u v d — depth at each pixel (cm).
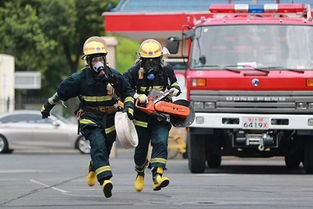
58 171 3612
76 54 9419
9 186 2650
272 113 3156
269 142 3175
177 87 2261
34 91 10350
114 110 2111
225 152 3375
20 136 6044
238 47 3234
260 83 3150
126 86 2102
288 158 3734
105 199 2177
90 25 9125
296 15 3375
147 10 6116
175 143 5191
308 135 3209
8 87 7762
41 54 9081
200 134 3234
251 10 3388
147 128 2223
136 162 2259
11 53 9025
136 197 2227
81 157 5453
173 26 5828
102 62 2081
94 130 2089
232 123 3161
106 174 2056
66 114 8144
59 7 8844
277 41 3231
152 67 2239
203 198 2203
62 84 2089
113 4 9075
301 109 3150
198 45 3256
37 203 2092
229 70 3184
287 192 2381
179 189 2483
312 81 3145
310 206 2003
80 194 2334
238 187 2561
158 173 2181
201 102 3184
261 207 1978
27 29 8869
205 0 6125
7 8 8981
